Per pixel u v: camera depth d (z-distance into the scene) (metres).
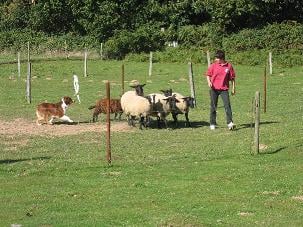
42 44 59.81
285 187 11.94
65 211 10.48
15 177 12.98
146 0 59.50
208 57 34.38
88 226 9.64
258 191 11.66
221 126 19.89
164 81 37.12
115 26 58.56
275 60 45.56
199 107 25.38
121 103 20.06
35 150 16.11
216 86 18.75
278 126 19.00
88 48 57.75
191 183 12.28
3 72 43.59
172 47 55.91
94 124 20.78
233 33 54.06
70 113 23.59
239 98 28.62
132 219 10.00
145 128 19.75
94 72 43.31
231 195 11.40
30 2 67.19
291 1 55.81
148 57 50.91
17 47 60.69
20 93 31.02
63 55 58.00
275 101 27.05
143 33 55.22
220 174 13.02
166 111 19.55
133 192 11.67
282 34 49.97
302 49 49.56
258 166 13.67
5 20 65.19
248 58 46.88
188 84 35.25
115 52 54.62
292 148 15.33
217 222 9.84
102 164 14.04
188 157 14.81
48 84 35.91
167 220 9.84
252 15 55.03
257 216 10.18
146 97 19.62
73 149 16.20
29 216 10.18
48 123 20.72
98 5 58.81
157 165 13.97
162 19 59.22
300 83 34.88
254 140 15.50
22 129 19.77
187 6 58.56
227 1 53.88
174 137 17.91
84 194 11.55
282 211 10.43
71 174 13.23
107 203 10.94
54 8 62.31
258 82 35.84
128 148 16.20
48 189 11.96
